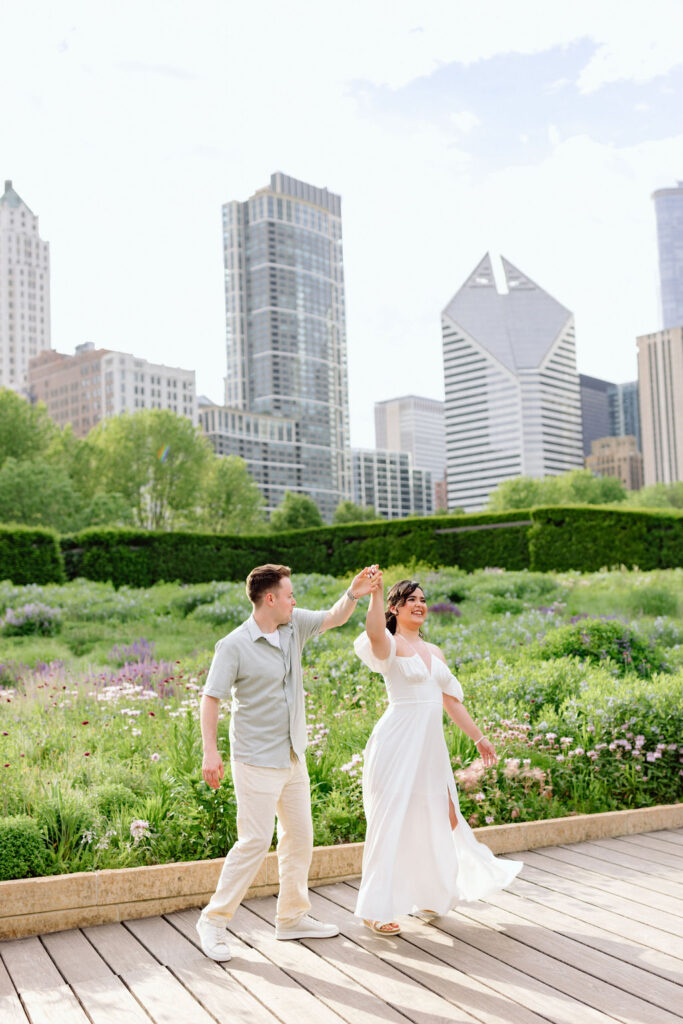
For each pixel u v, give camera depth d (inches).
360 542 1043.9
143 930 163.8
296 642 159.6
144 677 391.5
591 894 179.9
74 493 1736.0
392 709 165.3
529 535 916.6
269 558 1057.5
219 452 7741.1
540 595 698.2
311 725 266.7
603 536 890.1
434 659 171.6
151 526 2160.4
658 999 130.9
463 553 986.7
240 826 152.6
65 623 606.9
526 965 144.3
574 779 242.7
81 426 6668.3
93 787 218.5
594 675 305.3
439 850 156.9
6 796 203.8
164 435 2102.6
